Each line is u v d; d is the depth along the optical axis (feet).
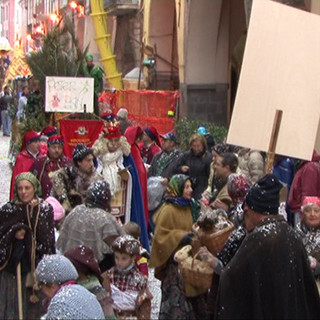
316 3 44.91
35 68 63.87
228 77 82.28
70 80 51.47
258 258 16.71
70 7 142.20
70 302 15.61
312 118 20.38
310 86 20.33
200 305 23.84
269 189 17.40
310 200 24.40
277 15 20.18
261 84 20.22
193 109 81.66
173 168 40.24
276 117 20.21
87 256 20.51
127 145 35.81
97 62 137.18
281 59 20.24
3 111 123.13
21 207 24.56
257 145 20.33
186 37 81.25
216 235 22.52
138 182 36.09
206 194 29.84
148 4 96.78
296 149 20.34
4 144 107.86
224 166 28.04
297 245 17.07
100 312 15.87
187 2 80.48
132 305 23.02
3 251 24.07
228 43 81.76
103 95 84.94
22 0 273.75
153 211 39.29
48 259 18.21
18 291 24.20
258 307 16.52
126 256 23.08
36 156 37.06
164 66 96.99
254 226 17.65
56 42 64.95
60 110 51.52
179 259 22.63
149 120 81.05
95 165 35.12
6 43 165.89
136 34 110.22
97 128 43.19
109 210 26.43
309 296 17.20
